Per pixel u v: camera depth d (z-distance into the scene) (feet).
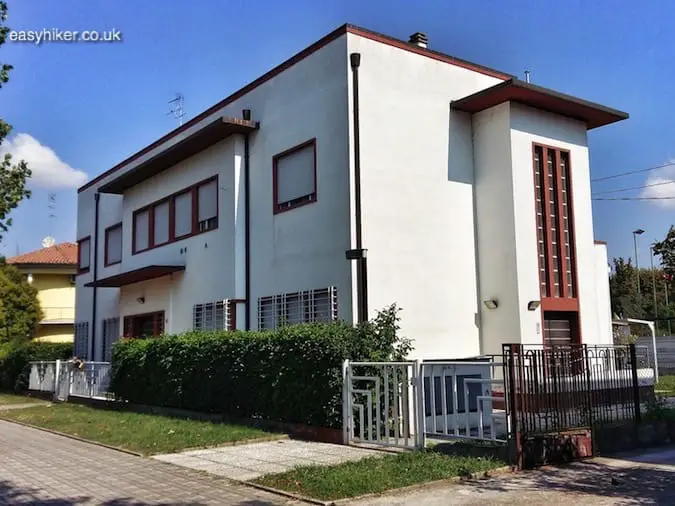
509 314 45.52
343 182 42.78
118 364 56.34
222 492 24.22
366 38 44.21
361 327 36.14
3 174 36.91
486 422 35.24
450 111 47.96
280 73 49.60
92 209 84.38
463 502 22.27
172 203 62.69
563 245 48.75
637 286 154.10
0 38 35.35
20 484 26.18
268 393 39.40
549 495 23.22
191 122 61.16
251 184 52.01
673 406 44.06
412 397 31.71
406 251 43.93
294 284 46.34
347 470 26.32
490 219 47.37
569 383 30.89
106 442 36.17
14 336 116.47
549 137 49.14
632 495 23.18
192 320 57.16
